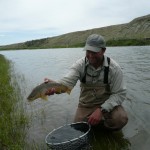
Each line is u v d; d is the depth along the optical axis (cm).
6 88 280
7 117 192
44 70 526
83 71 165
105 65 161
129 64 507
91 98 172
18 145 148
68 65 607
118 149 151
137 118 196
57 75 446
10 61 823
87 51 155
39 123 195
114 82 162
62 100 256
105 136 168
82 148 136
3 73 414
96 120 154
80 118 175
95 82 167
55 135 148
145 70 416
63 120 202
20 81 382
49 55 1139
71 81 162
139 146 154
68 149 131
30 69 562
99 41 152
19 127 180
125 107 222
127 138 164
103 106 157
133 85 303
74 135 148
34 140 166
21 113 203
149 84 306
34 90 146
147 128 177
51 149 135
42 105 240
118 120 164
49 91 148
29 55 1267
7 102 231
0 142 155
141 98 246
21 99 259
